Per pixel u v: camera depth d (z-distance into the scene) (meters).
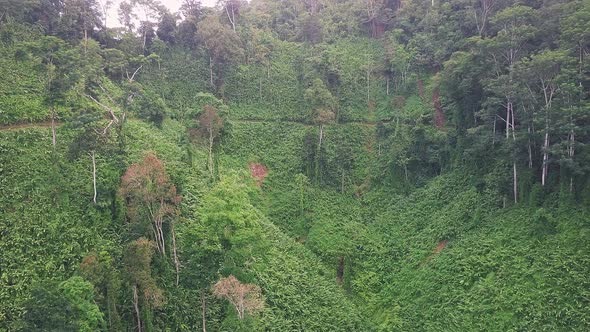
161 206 36.22
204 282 34.59
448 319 40.09
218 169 56.31
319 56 80.12
